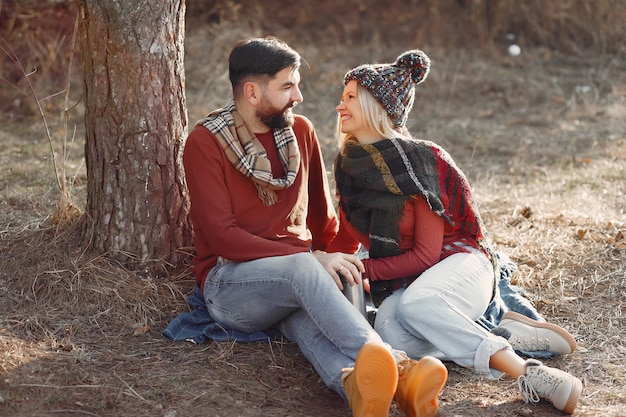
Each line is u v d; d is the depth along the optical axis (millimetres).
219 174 3264
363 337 2867
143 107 3658
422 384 2730
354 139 3457
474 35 10531
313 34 10398
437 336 3088
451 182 3320
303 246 3463
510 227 4922
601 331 3674
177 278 3777
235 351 3354
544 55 10016
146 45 3625
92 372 3102
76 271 3689
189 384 3082
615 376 3262
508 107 8539
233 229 3219
